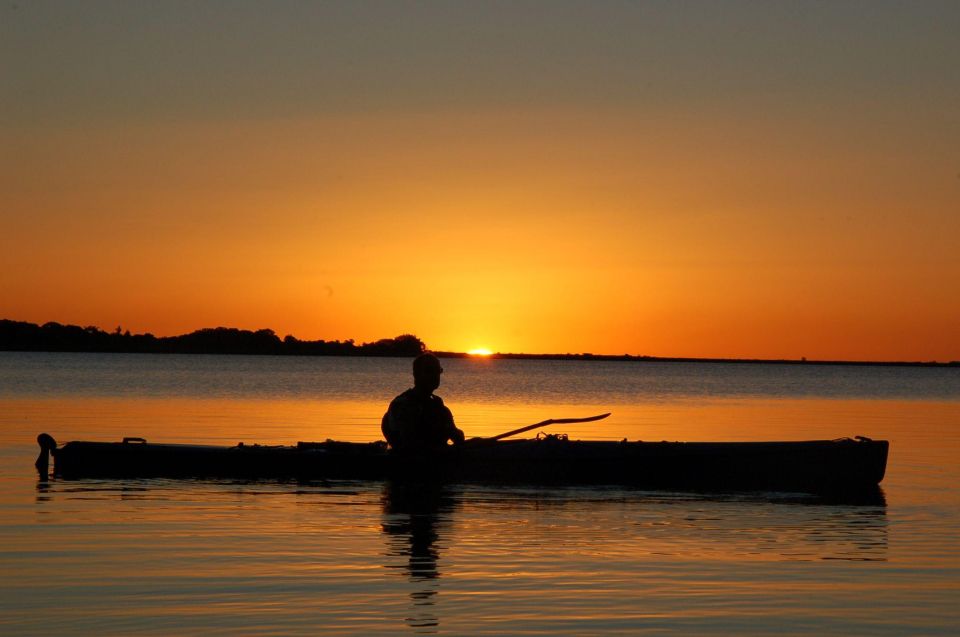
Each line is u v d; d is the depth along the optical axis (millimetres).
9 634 7309
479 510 13062
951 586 8938
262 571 9289
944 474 17453
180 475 15922
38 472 16281
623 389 78250
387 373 113500
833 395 68750
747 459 15492
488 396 59219
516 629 7547
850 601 8406
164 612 7891
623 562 9820
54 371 92500
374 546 10516
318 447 16062
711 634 7480
